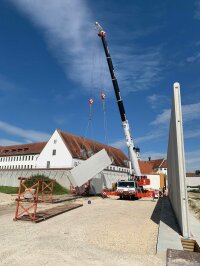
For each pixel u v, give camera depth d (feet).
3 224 44.50
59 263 24.98
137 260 26.53
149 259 26.84
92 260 26.21
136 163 102.99
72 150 172.04
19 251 28.48
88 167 106.73
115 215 56.59
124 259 26.78
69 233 38.68
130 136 104.37
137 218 52.54
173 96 39.73
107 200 93.40
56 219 50.85
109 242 33.78
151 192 96.94
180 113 38.17
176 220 46.55
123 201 89.71
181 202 35.94
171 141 53.93
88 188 116.78
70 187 118.62
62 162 169.17
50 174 131.75
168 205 73.00
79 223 46.96
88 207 71.56
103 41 106.11
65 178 126.21
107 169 145.59
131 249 30.73
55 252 28.48
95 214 58.08
